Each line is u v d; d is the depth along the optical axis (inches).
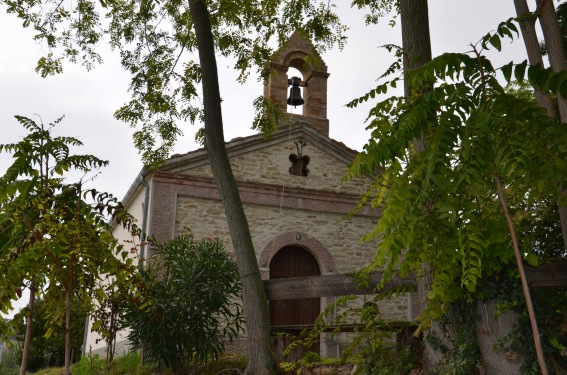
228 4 338.6
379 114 131.5
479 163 98.2
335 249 501.7
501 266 144.8
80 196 161.0
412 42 196.1
